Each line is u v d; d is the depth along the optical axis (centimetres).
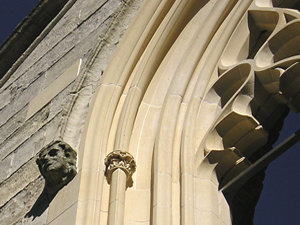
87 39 778
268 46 646
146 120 662
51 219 615
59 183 632
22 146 740
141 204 600
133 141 648
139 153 639
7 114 821
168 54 702
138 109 669
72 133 672
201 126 637
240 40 680
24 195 676
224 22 700
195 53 686
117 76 690
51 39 855
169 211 580
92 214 588
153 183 605
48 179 636
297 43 640
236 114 621
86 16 817
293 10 653
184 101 661
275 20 670
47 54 840
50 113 731
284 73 619
